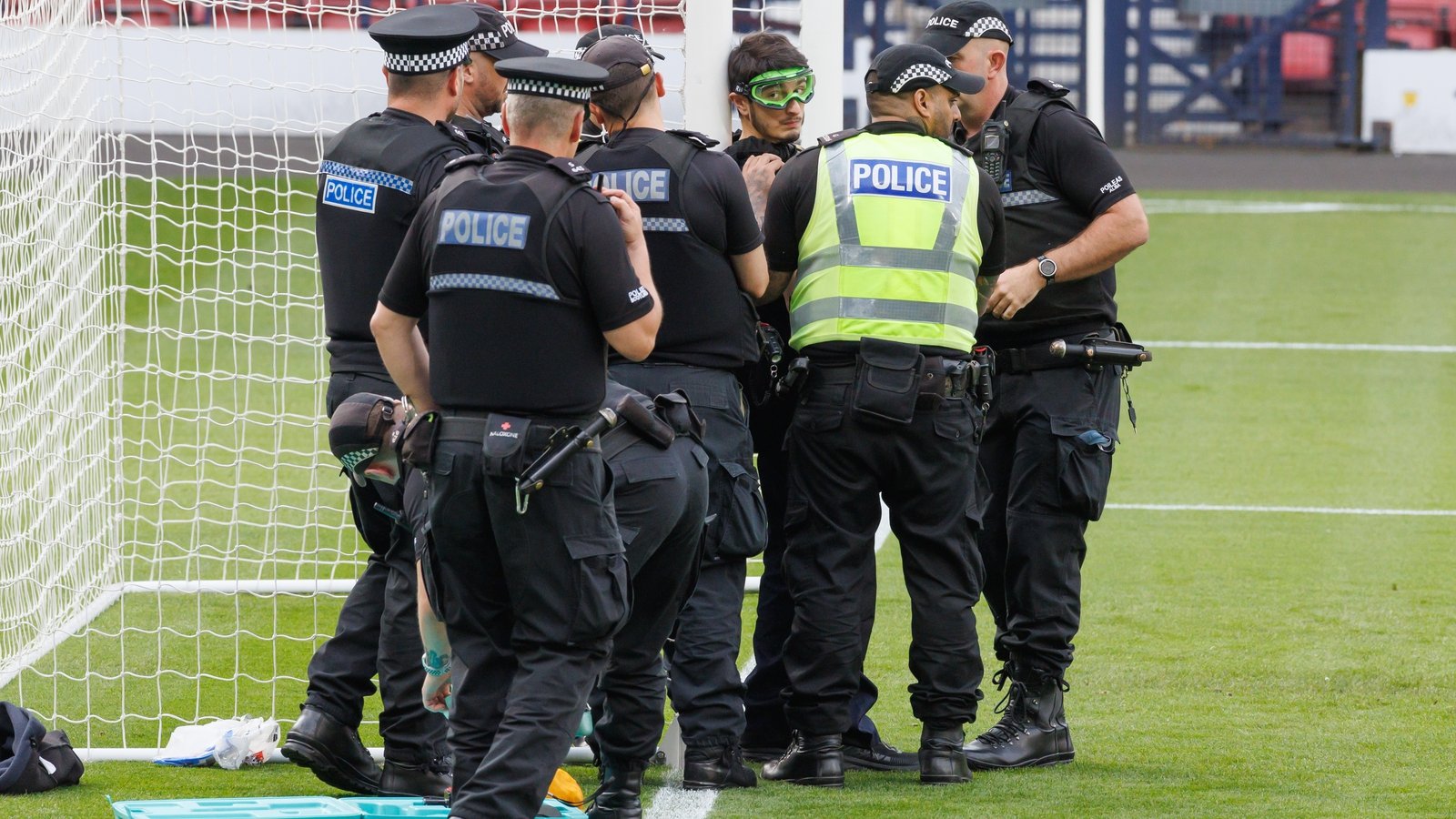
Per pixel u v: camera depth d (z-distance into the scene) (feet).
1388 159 312.91
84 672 62.54
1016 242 52.37
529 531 38.06
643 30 60.49
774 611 53.57
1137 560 82.48
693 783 48.29
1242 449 110.93
